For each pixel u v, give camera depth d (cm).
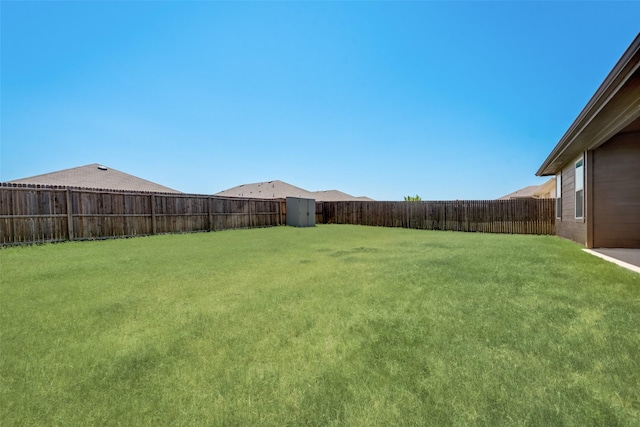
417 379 145
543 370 152
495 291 302
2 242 630
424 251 614
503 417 117
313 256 550
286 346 184
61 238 729
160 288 325
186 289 321
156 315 241
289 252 604
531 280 348
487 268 423
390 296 288
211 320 230
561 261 475
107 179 1574
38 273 401
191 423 117
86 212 780
